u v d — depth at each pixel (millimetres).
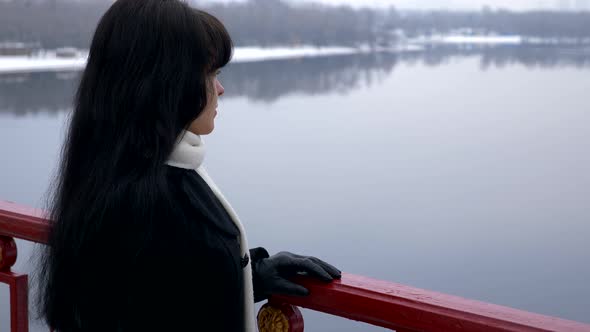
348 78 150250
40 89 90188
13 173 45469
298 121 93312
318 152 72688
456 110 111562
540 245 44500
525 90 137375
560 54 186250
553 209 54531
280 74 149750
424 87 140125
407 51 189375
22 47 107062
